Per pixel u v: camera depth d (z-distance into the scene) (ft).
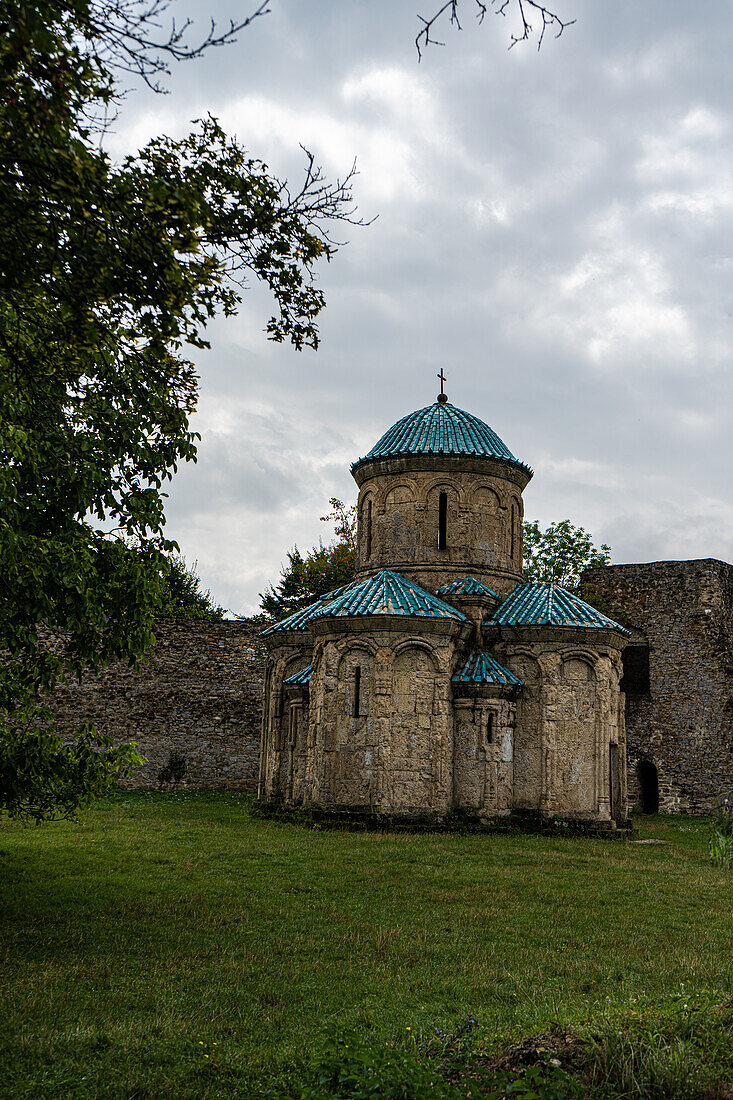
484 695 87.10
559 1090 22.13
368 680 84.99
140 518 47.70
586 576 135.03
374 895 52.90
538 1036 26.58
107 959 37.65
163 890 53.42
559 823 85.76
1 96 24.11
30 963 36.73
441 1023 30.09
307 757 88.69
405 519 99.45
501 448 103.40
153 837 75.41
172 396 47.09
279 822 88.28
